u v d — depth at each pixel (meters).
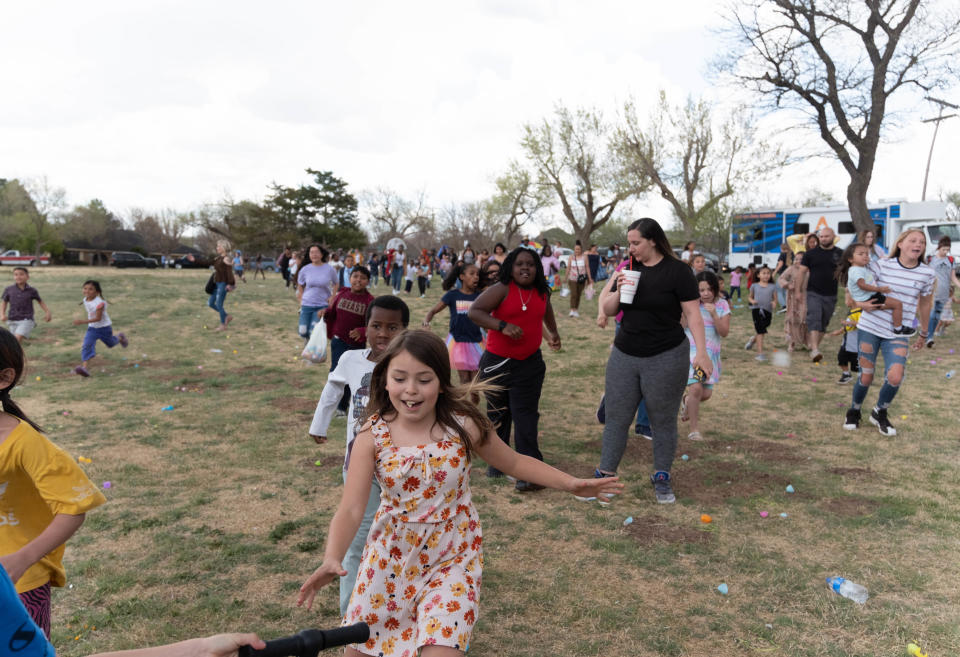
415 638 2.52
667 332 5.25
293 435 7.32
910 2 22.47
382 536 2.62
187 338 14.38
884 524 4.95
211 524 4.97
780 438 7.16
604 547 4.62
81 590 4.02
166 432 7.38
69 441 7.00
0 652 1.38
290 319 17.48
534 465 2.79
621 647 3.49
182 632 3.60
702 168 36.62
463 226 74.94
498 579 4.19
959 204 59.69
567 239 75.50
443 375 2.62
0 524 2.35
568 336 14.83
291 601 3.92
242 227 75.31
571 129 45.47
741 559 4.43
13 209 83.38
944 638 3.52
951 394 9.08
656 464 5.46
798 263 12.09
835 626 3.66
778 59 24.47
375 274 30.20
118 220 98.94
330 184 76.94
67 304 19.97
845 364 9.70
